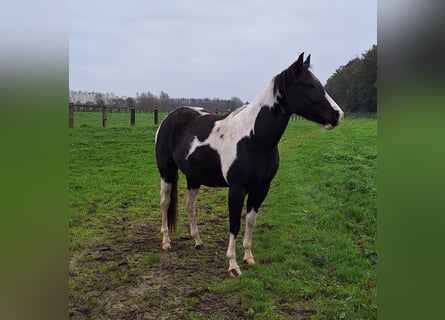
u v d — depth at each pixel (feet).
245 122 10.65
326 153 33.30
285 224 15.11
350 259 11.66
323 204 17.74
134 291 9.91
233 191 10.68
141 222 15.81
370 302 9.04
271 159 10.71
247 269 11.16
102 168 26.00
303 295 9.57
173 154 12.75
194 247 13.04
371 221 14.92
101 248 12.85
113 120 49.60
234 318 8.69
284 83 10.10
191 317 8.66
